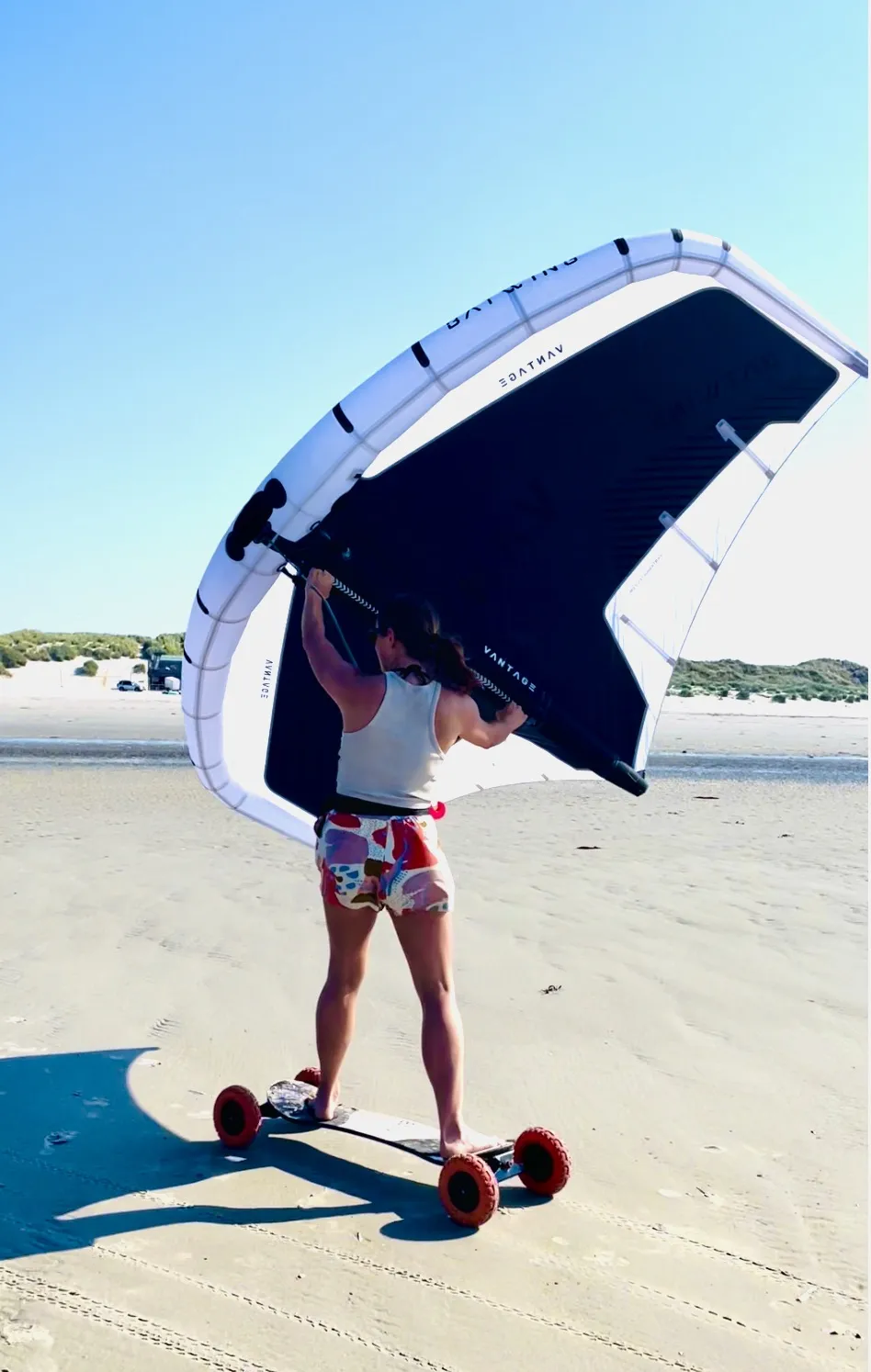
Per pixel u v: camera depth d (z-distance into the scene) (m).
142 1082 3.65
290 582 3.69
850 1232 2.76
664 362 3.49
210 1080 3.68
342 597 3.18
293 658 3.84
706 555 3.91
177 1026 4.14
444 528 3.70
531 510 3.73
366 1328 2.31
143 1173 3.04
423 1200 2.93
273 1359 2.20
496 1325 2.33
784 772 15.66
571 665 3.93
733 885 6.72
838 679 53.94
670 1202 2.91
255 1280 2.48
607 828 9.05
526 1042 4.02
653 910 6.02
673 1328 2.34
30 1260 2.55
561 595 3.86
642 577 3.90
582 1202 2.90
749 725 28.77
